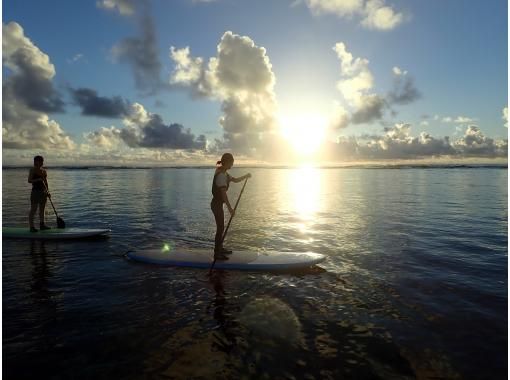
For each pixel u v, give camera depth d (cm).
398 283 563
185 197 2048
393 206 1648
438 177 5647
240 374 316
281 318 433
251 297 504
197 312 450
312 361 337
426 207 1596
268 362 335
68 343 369
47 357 343
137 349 358
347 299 496
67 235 880
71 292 518
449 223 1145
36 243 838
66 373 316
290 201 1919
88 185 3209
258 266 639
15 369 322
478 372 321
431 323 419
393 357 345
